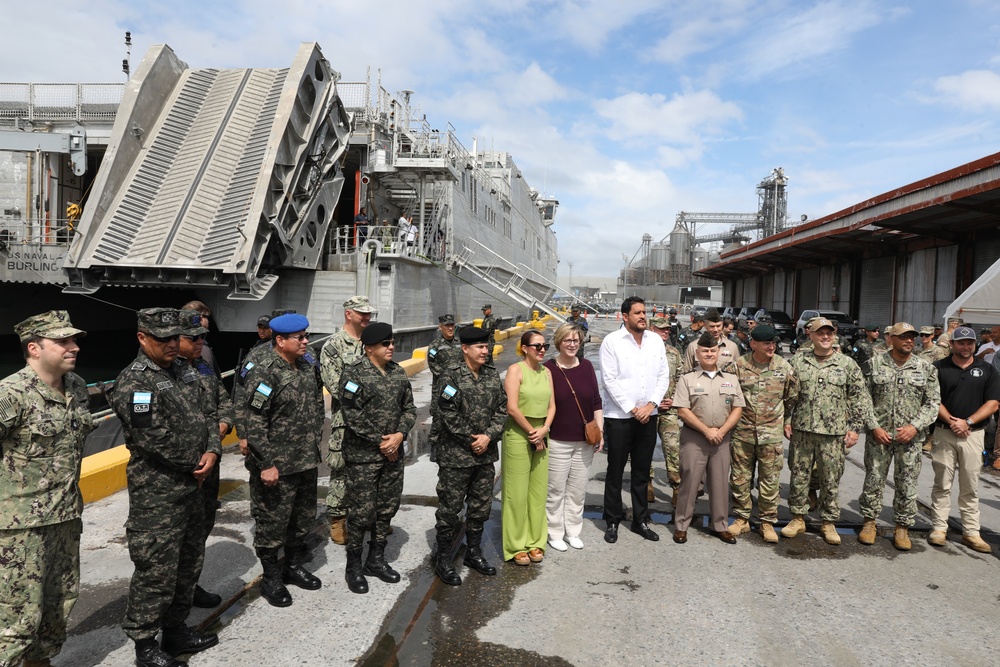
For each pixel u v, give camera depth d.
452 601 3.96
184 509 3.10
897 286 25.80
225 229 14.24
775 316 29.47
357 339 5.13
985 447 8.83
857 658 3.38
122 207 14.51
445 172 20.36
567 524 4.97
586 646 3.45
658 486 6.81
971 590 4.27
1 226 19.56
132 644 3.35
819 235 26.22
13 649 2.68
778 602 4.04
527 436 4.51
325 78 16.83
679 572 4.48
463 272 26.44
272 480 3.63
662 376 5.07
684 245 109.38
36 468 2.74
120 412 2.92
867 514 5.10
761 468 5.23
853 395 4.96
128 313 26.75
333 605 3.85
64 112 20.77
